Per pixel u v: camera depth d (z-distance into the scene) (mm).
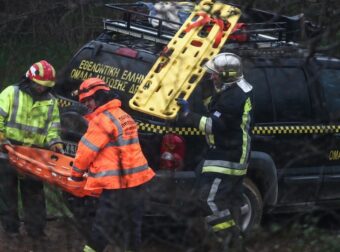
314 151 19422
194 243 17500
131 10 21188
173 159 19266
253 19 20391
